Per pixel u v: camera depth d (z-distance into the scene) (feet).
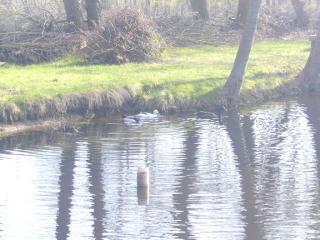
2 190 62.75
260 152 73.15
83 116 86.38
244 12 135.64
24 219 56.59
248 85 97.14
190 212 57.41
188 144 76.28
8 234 54.08
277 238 52.47
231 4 147.13
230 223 55.26
